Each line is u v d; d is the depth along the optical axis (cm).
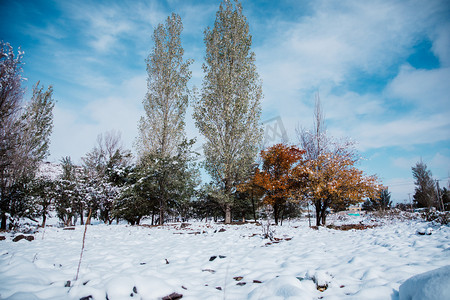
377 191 1260
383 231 730
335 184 1200
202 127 1661
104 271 352
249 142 1605
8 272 289
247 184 1576
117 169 1648
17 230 844
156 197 1497
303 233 783
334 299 228
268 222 728
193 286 298
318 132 1512
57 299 237
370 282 253
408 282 207
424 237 539
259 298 240
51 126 1382
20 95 974
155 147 1767
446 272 187
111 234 867
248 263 402
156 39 1912
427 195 2755
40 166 1428
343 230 925
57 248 556
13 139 1017
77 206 1371
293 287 241
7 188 963
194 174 1600
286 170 1504
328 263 366
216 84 1678
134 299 239
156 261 432
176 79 1888
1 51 894
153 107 1833
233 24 1730
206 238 745
